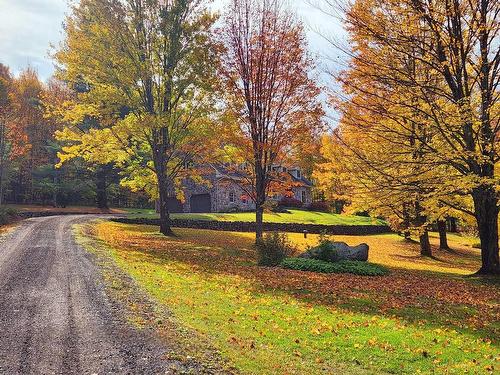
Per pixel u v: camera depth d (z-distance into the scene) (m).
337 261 18.06
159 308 9.62
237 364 6.70
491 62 14.78
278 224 37.66
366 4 14.95
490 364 7.36
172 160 30.16
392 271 18.39
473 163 14.86
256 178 23.14
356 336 8.56
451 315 10.66
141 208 66.75
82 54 23.91
